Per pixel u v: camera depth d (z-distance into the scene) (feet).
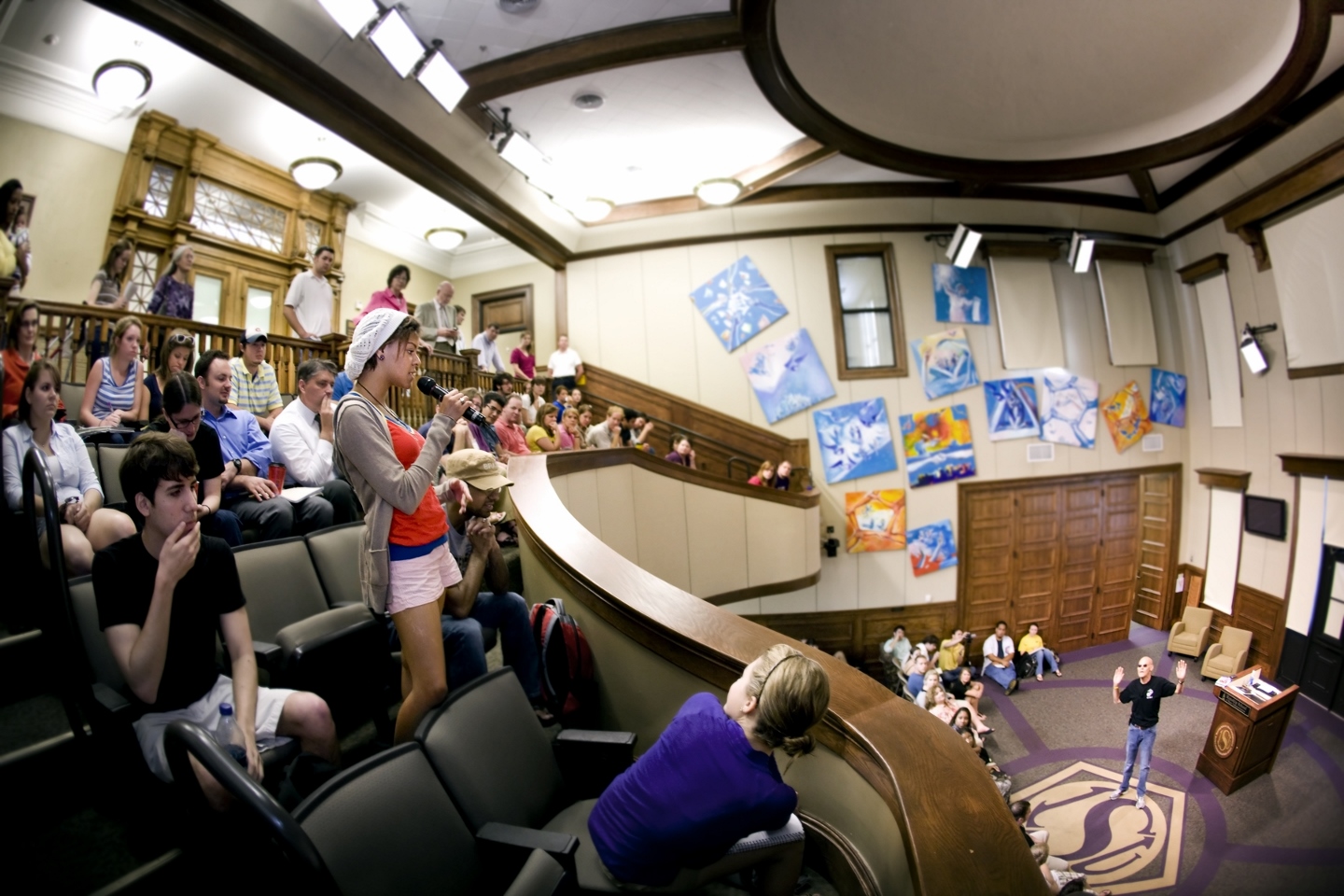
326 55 14.56
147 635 4.68
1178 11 18.76
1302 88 21.01
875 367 29.07
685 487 20.10
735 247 29.01
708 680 6.04
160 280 14.57
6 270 9.64
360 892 3.91
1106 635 31.76
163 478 4.78
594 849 4.99
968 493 29.48
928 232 29.43
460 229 27.53
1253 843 17.72
